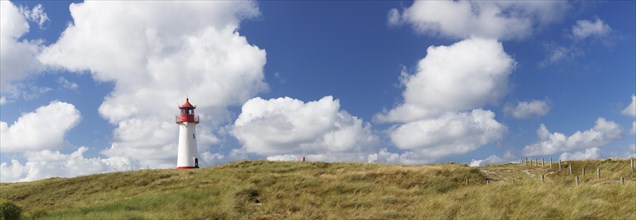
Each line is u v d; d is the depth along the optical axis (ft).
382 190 97.04
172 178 138.72
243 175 136.67
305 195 92.79
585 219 61.16
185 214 80.33
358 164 170.40
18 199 127.03
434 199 78.89
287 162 185.26
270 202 86.79
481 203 71.61
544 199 70.49
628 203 64.64
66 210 90.43
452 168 123.24
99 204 96.37
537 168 130.41
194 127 209.67
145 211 84.69
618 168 107.14
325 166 171.01
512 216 63.87
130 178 142.72
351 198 86.02
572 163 124.36
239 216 77.66
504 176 118.83
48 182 144.05
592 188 74.43
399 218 68.85
